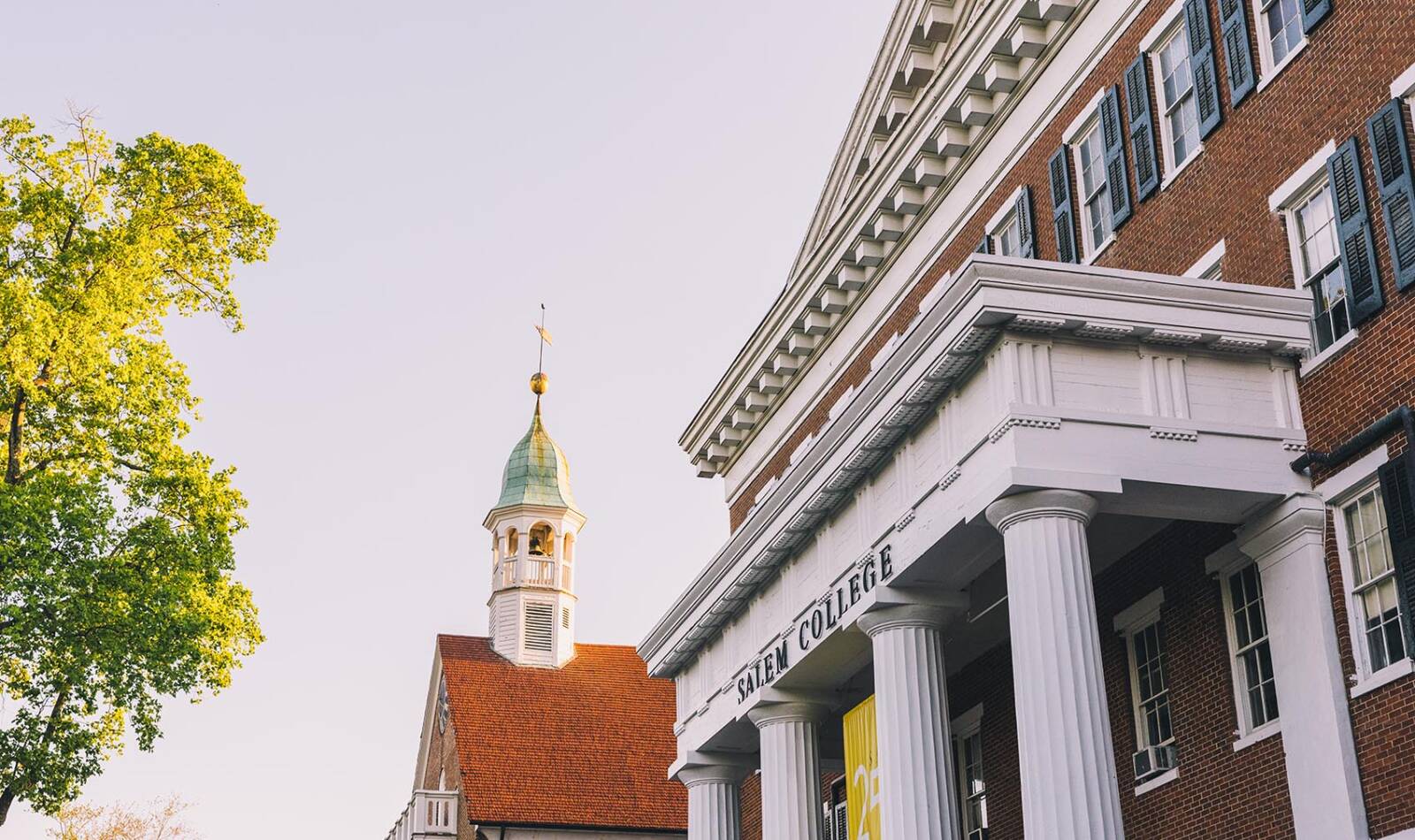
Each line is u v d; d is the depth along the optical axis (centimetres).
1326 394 2155
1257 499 2144
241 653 3425
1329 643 2064
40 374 3241
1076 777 1925
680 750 3372
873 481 2511
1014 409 2073
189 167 3509
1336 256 2202
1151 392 2139
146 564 3281
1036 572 2022
